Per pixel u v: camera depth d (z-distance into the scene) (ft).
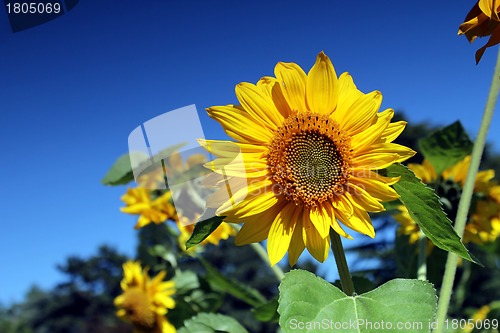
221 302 3.56
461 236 1.87
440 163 2.87
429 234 1.68
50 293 41.78
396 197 1.69
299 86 1.80
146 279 3.92
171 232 3.67
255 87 1.79
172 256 3.82
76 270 41.42
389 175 1.74
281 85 1.80
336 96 1.79
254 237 1.78
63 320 40.29
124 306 3.86
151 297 3.82
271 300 2.33
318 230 1.71
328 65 1.77
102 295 41.06
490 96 1.93
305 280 1.59
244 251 30.40
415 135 25.38
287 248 1.75
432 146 2.83
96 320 40.52
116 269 41.73
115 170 3.34
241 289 3.14
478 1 1.78
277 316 2.39
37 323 41.27
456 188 2.90
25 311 42.16
